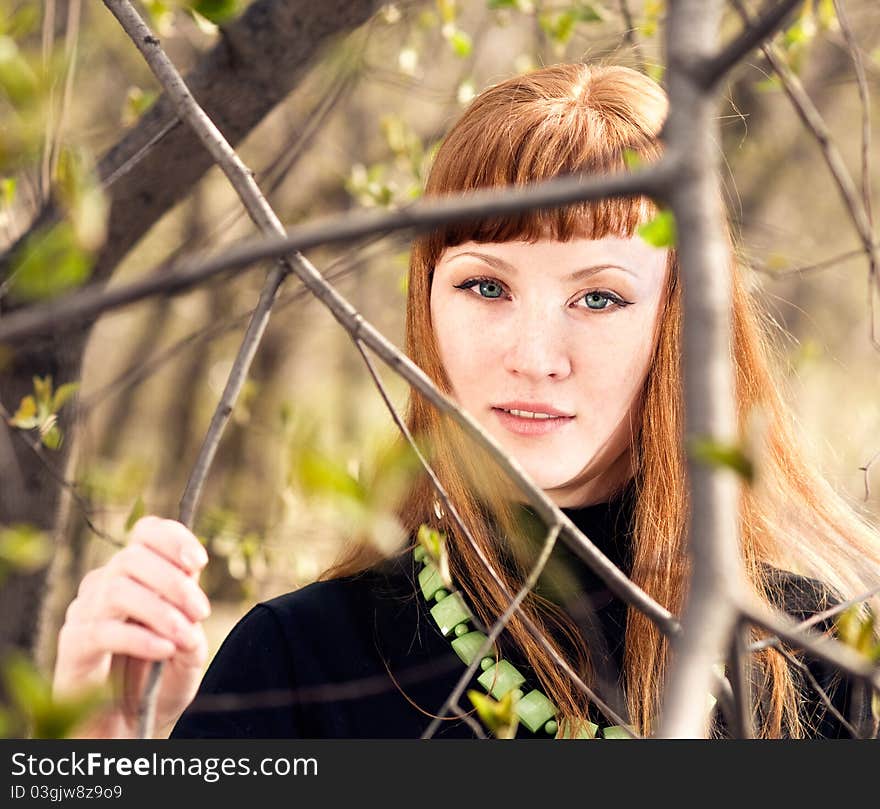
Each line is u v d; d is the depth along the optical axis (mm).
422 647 1896
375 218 746
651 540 1934
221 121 2533
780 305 7730
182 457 8000
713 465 736
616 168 1825
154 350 7988
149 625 1407
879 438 4324
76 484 2580
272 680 1872
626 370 1839
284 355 7910
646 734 1838
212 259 736
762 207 7617
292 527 3398
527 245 1777
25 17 1484
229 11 1162
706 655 722
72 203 907
